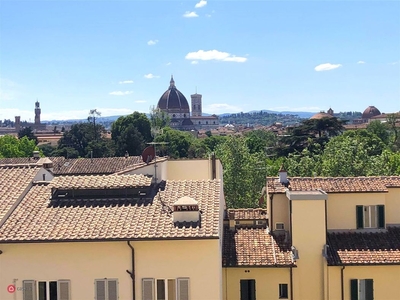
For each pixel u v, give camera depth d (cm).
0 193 2400
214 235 2067
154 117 16725
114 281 2117
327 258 2631
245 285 2677
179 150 14250
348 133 10056
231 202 5191
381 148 9506
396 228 2897
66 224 2180
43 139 18850
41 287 2130
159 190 2497
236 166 5362
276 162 7788
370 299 2623
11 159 7038
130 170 2680
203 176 3503
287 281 2661
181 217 2180
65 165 6706
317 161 5947
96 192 2414
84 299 2119
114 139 14238
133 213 2256
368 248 2714
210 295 2105
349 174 5034
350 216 2888
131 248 2109
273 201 2917
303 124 10044
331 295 2628
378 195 2881
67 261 2123
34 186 2512
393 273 2617
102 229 2133
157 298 2119
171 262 2111
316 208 2684
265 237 2867
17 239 2081
